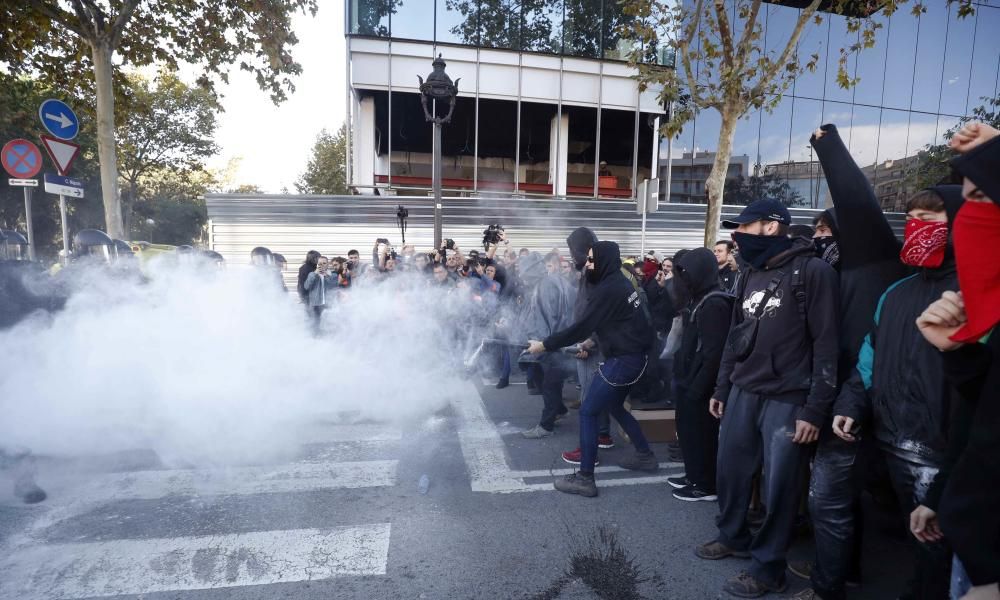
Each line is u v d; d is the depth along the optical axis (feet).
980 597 3.66
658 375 15.71
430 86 28.50
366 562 9.32
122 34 34.94
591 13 54.49
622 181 64.59
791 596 8.54
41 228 88.63
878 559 9.77
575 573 9.10
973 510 3.69
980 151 3.65
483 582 8.82
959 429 4.85
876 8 27.73
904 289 6.92
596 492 11.93
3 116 50.55
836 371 7.72
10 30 31.71
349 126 52.90
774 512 8.32
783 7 53.01
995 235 3.67
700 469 11.66
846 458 7.72
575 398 19.89
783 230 8.54
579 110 56.90
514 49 53.57
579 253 13.06
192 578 8.80
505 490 12.18
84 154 86.02
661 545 9.99
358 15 50.88
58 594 8.36
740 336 8.73
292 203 44.80
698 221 53.06
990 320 3.70
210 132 114.11
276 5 35.22
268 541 9.92
